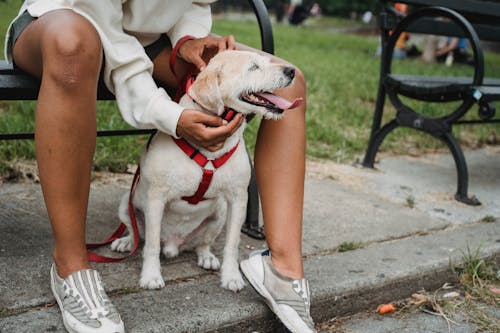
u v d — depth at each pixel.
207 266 2.19
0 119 3.55
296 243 1.94
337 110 4.99
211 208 2.13
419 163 4.04
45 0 1.89
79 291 1.68
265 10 2.37
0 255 2.09
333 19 23.94
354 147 4.17
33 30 1.74
